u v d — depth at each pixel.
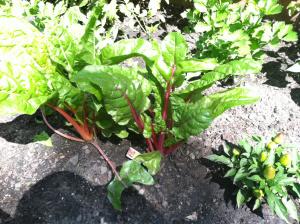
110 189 0.64
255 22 0.82
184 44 0.60
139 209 0.66
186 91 0.62
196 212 0.66
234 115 0.82
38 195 0.67
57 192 0.67
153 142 0.70
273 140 0.66
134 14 0.97
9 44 0.55
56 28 0.61
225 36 0.78
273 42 0.80
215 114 0.56
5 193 0.67
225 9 0.79
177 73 0.62
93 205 0.66
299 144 0.76
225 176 0.66
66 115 0.66
